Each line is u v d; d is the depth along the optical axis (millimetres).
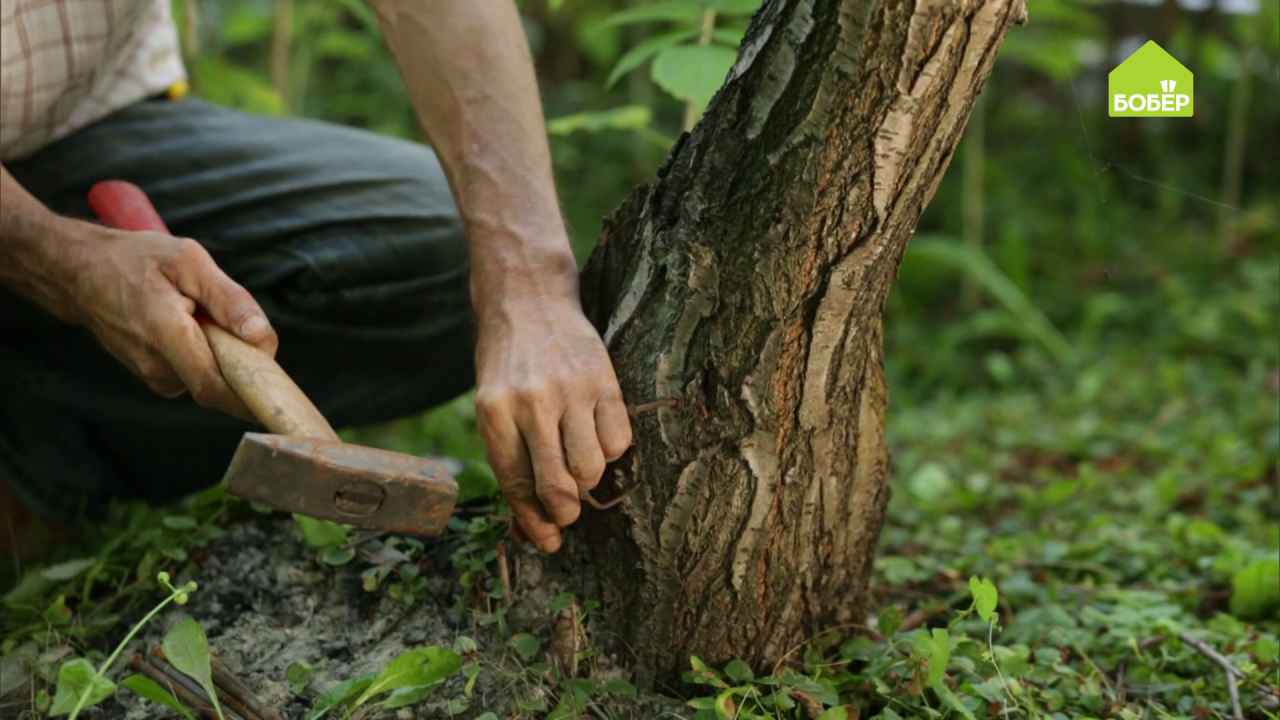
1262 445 2949
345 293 2041
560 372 1462
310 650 1675
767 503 1573
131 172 2059
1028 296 4352
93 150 2066
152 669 1629
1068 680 1743
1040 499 2609
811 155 1421
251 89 3291
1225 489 2648
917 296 4457
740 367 1520
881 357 1634
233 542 1833
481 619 1644
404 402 2191
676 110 5180
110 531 2150
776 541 1608
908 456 3133
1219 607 2102
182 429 2139
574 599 1627
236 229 2029
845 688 1679
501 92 1601
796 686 1568
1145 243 4672
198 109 2164
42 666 1715
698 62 2029
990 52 1385
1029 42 3971
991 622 1607
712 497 1562
